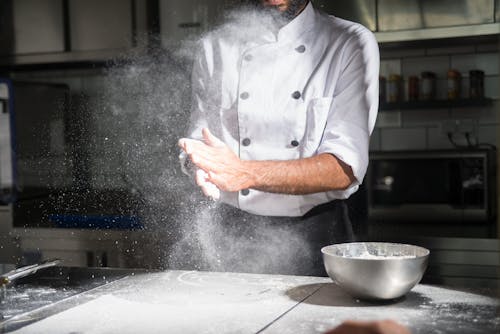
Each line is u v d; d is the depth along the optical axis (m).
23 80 3.47
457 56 2.95
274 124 2.00
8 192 3.20
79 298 1.34
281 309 1.23
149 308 1.25
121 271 1.59
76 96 3.27
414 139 3.03
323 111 1.94
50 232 2.89
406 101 2.94
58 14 3.17
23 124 3.24
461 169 2.65
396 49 3.02
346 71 1.93
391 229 2.60
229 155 1.68
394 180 2.72
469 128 2.95
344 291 1.35
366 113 1.88
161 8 2.99
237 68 2.06
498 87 2.91
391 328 0.91
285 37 2.00
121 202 2.95
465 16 2.58
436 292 1.35
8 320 1.20
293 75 1.99
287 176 1.74
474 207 2.65
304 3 2.00
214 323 1.15
